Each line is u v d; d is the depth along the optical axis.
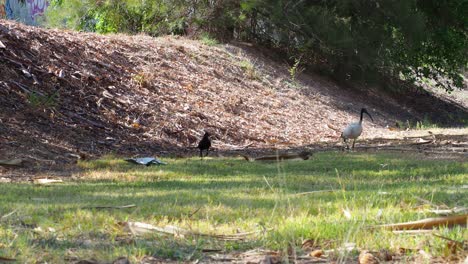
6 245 5.50
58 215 7.03
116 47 21.48
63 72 17.89
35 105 15.82
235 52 27.16
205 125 18.69
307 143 19.20
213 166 13.67
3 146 13.60
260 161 14.77
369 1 29.48
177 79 21.42
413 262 5.26
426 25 32.47
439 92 38.22
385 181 10.96
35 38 18.88
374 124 25.47
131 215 7.11
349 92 29.83
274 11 27.80
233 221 6.86
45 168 12.65
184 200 8.43
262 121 20.84
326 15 28.66
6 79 16.38
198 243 5.78
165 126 17.66
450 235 5.87
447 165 13.35
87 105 17.09
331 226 6.25
